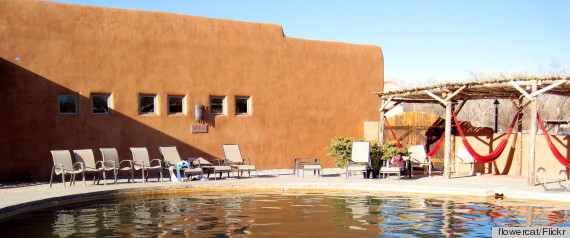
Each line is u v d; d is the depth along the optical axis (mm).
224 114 15617
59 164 10992
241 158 14242
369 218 8047
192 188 11547
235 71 15734
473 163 15000
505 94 15062
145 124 14203
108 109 13766
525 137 14969
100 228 7129
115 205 9367
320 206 9297
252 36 16078
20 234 6699
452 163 16641
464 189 11070
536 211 8820
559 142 14141
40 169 12766
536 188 11109
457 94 14359
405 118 17156
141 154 12906
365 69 18609
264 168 16297
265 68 16328
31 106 12625
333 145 14758
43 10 12805
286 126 16781
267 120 16375
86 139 13367
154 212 8555
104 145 13625
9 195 9430
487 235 6844
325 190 11984
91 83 13422
